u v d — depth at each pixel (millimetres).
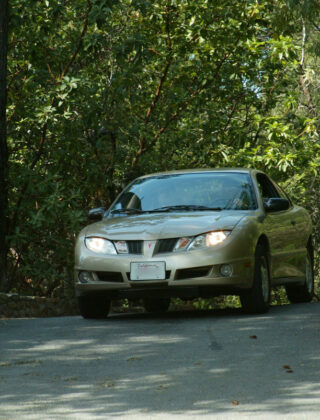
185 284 8977
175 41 19406
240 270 9109
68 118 16562
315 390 5113
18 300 12844
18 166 17047
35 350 7148
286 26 15148
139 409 4719
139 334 7992
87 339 7766
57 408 4812
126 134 17969
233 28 18969
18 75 17031
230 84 20391
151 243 9133
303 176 20781
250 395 5016
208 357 6480
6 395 5227
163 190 10562
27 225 16203
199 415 4523
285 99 21859
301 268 11766
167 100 19672
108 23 18672
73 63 18812
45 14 16625
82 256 9508
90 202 19453
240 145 19875
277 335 7562
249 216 9703
